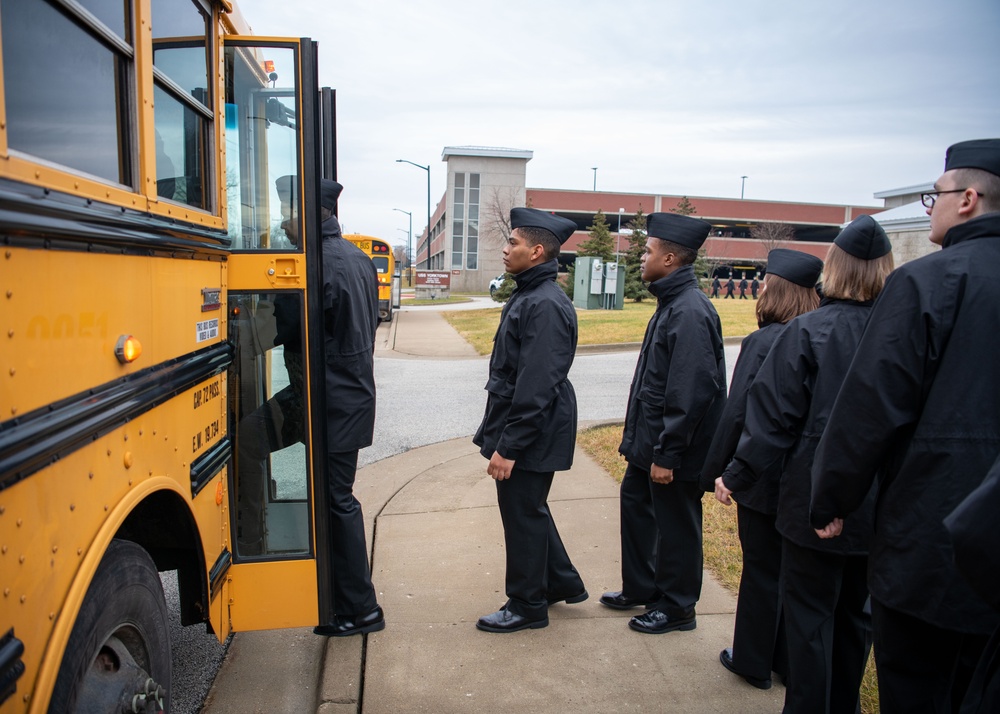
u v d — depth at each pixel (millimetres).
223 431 2768
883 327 1976
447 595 3922
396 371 12656
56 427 1418
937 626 1887
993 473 1524
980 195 1991
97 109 1740
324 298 3152
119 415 1723
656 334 3395
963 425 1876
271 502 2971
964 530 1513
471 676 3119
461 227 58438
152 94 2012
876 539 2047
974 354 1882
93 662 1736
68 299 1508
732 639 3457
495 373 3459
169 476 2154
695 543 3459
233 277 2852
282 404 2932
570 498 5477
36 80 1462
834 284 2648
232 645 3547
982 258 1922
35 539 1377
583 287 27500
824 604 2617
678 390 3164
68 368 1507
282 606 2982
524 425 3166
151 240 1913
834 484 2082
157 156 2137
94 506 1636
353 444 3312
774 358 2682
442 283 41750
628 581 3715
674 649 3359
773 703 2963
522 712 2883
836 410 2072
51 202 1407
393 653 3297
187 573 2535
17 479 1310
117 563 1836
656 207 59625
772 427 2650
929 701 2020
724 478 2840
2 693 1230
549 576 3666
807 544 2557
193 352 2385
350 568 3406
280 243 2918
